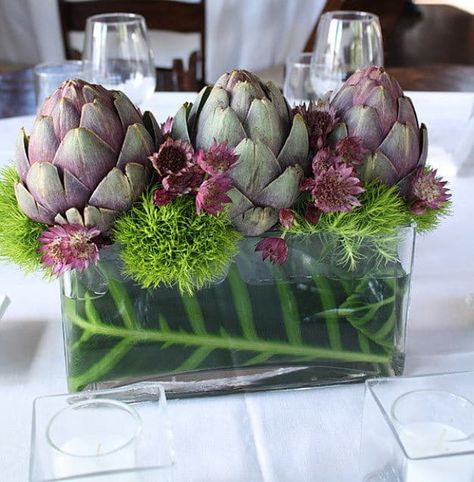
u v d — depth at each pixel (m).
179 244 0.48
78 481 0.39
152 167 0.49
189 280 0.49
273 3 1.90
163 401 0.45
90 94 0.47
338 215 0.50
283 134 0.49
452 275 0.75
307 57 1.25
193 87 1.73
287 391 0.57
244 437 0.52
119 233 0.48
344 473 0.49
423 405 0.47
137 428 0.43
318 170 0.49
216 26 1.83
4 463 0.49
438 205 0.53
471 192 0.93
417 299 0.70
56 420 0.44
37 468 0.40
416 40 3.05
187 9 1.61
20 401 0.55
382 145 0.51
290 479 0.49
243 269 0.52
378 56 1.11
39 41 1.90
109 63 1.09
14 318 0.66
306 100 1.15
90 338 0.53
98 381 0.54
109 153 0.47
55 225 0.49
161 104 1.22
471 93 1.30
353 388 0.58
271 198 0.49
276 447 0.52
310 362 0.56
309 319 0.55
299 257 0.52
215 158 0.46
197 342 0.54
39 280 0.73
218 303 0.53
